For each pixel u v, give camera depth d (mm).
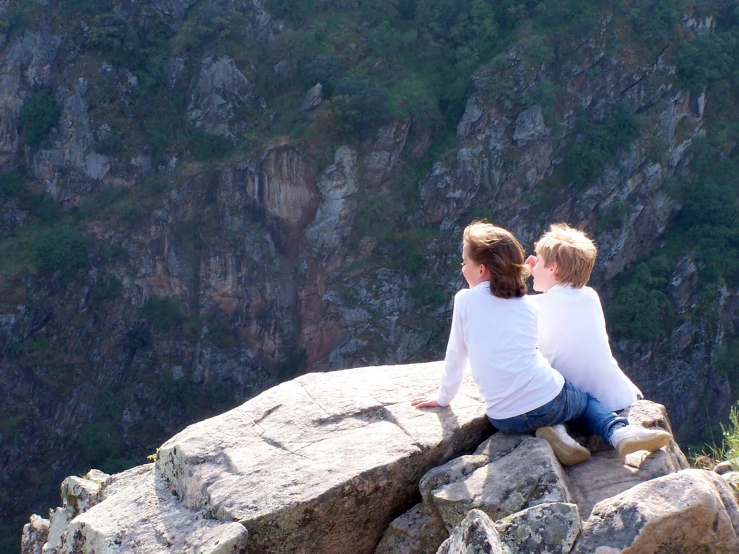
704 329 44406
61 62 47906
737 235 46062
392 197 45625
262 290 46125
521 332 3773
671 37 47250
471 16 46844
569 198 46531
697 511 2895
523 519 2979
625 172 46156
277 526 3379
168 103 48562
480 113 45219
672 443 3957
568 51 46156
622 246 46750
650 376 44844
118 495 4000
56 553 3920
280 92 48281
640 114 46688
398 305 45312
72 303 44531
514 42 45500
